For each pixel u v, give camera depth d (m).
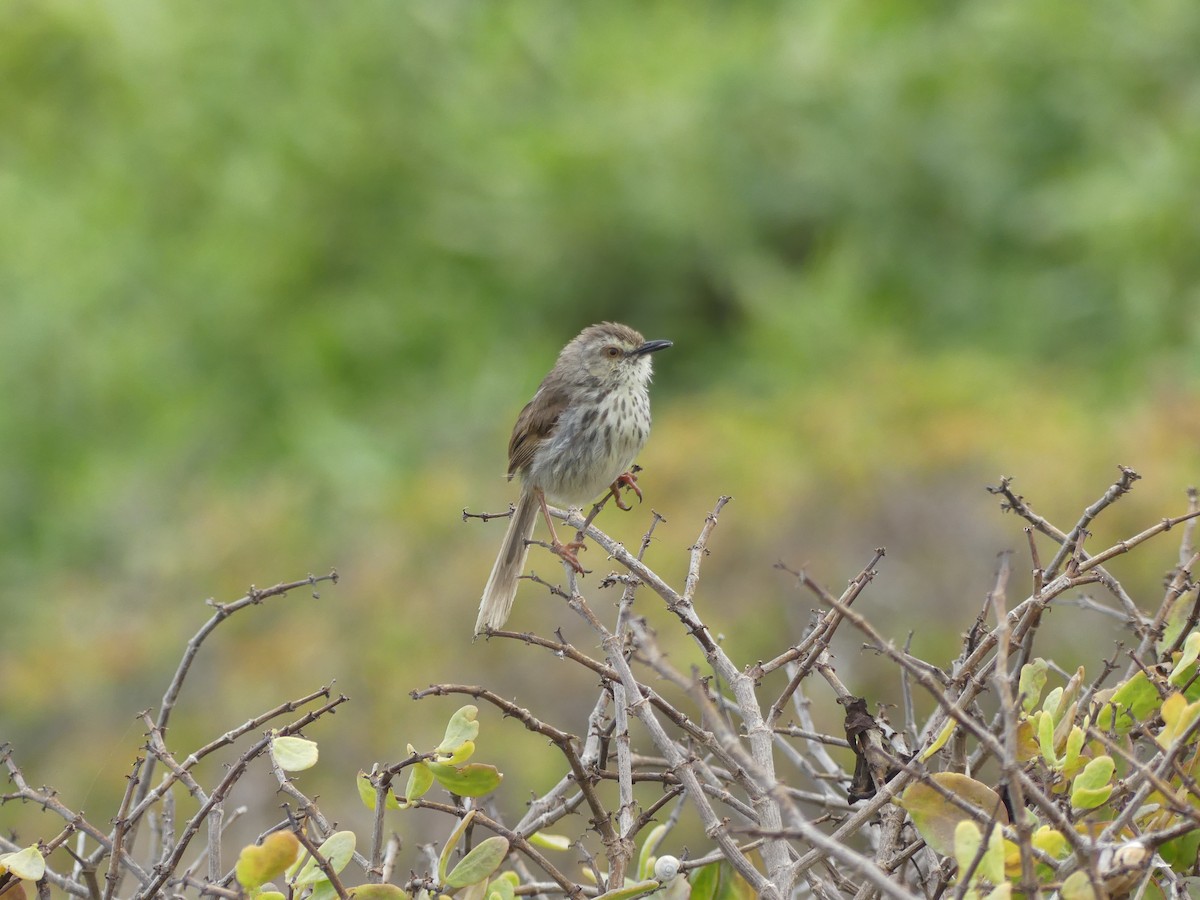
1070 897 3.96
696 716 9.62
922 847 4.90
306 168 21.61
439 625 12.84
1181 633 4.84
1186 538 4.95
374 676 12.44
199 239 21.84
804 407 15.07
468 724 4.73
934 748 4.44
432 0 23.50
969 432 13.67
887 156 20.27
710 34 23.30
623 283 20.14
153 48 23.83
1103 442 13.68
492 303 20.34
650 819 5.04
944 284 19.22
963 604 12.14
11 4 23.38
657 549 12.96
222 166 22.59
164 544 15.70
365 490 15.88
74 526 17.12
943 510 12.80
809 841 4.03
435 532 14.29
